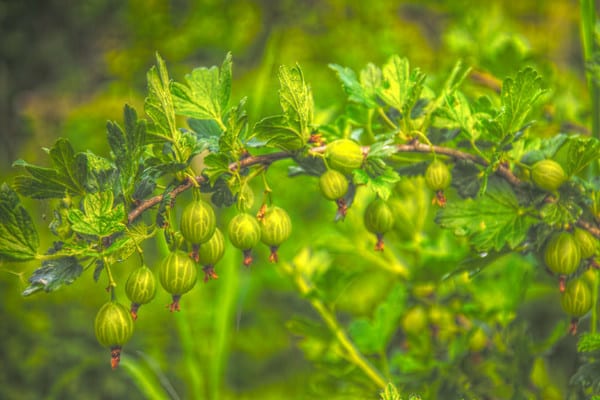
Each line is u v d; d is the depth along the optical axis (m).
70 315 2.22
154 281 0.84
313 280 1.12
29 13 3.93
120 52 2.65
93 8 3.58
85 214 0.82
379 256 1.14
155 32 2.51
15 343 2.14
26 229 0.83
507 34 1.18
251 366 1.97
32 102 3.51
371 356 1.11
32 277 0.83
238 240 0.86
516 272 1.09
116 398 2.11
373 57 1.90
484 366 1.05
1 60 3.93
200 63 2.66
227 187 0.86
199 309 1.60
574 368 0.97
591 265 0.91
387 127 0.92
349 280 1.08
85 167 0.85
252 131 0.86
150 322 2.04
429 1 1.93
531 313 1.67
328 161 0.87
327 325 1.08
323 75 1.80
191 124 0.89
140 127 0.84
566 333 1.04
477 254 0.93
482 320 1.08
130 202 0.85
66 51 3.84
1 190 0.82
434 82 1.12
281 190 1.41
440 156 0.92
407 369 1.07
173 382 1.86
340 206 0.87
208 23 2.47
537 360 1.08
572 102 1.15
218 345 1.26
